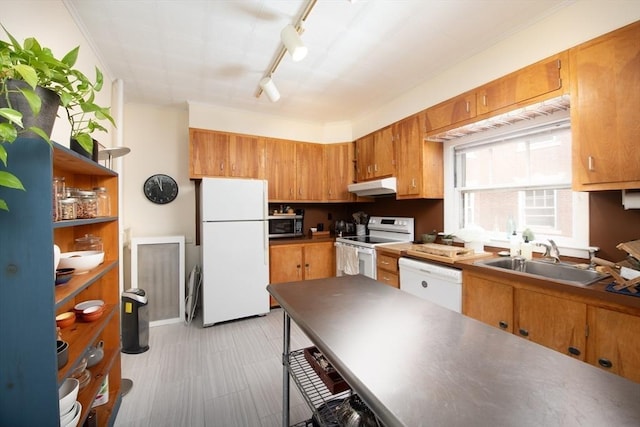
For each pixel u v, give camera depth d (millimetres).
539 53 1823
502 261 2062
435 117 2586
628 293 1242
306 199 3834
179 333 2742
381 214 3793
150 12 1755
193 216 3475
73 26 1771
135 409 1682
